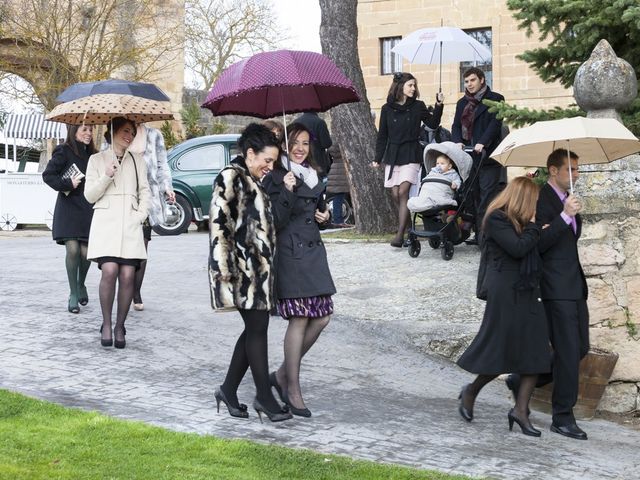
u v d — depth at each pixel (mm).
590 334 9688
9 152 30984
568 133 7789
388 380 9188
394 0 37156
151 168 10758
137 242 9594
